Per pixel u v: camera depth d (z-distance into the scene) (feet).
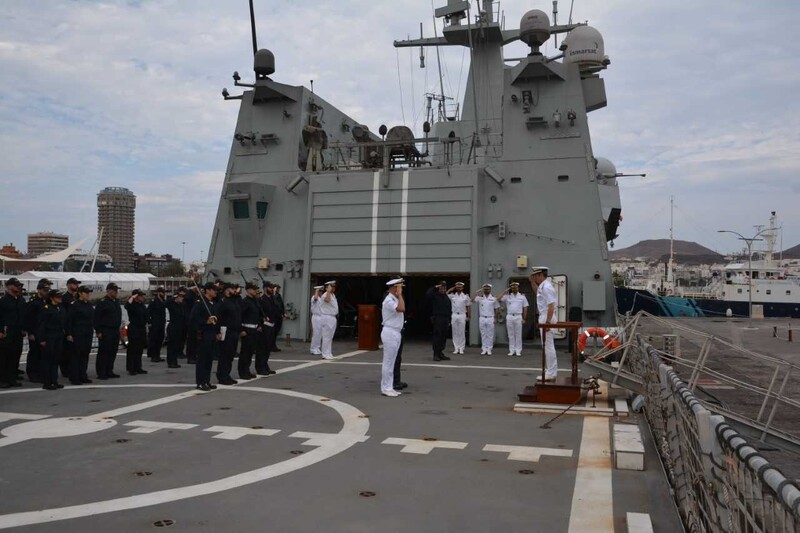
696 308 186.50
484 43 71.31
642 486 18.53
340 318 70.33
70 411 29.14
